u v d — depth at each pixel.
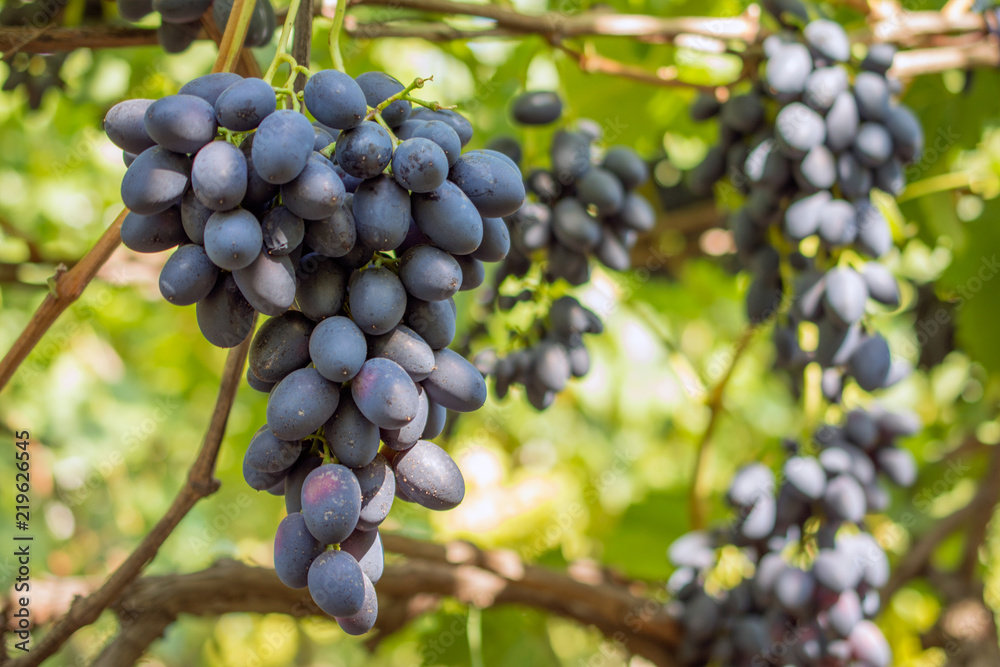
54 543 2.12
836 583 1.11
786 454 1.20
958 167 1.55
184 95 0.80
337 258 0.82
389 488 0.82
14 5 1.10
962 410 1.83
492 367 1.08
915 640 1.73
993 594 1.84
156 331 2.35
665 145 1.67
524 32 1.13
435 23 1.26
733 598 1.24
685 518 1.70
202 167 0.78
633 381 2.27
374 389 0.80
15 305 1.94
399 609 1.26
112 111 0.81
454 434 1.17
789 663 1.16
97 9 1.11
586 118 1.51
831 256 1.10
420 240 0.83
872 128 1.06
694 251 1.76
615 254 1.08
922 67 1.18
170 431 2.44
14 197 1.90
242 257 0.79
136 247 0.82
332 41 0.87
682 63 1.49
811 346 1.41
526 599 1.29
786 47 1.07
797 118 1.06
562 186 1.08
